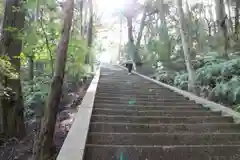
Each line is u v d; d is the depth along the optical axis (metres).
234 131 4.32
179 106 6.03
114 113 5.26
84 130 3.60
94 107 5.68
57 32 5.28
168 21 19.44
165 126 4.34
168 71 12.76
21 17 5.02
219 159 3.25
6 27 4.81
